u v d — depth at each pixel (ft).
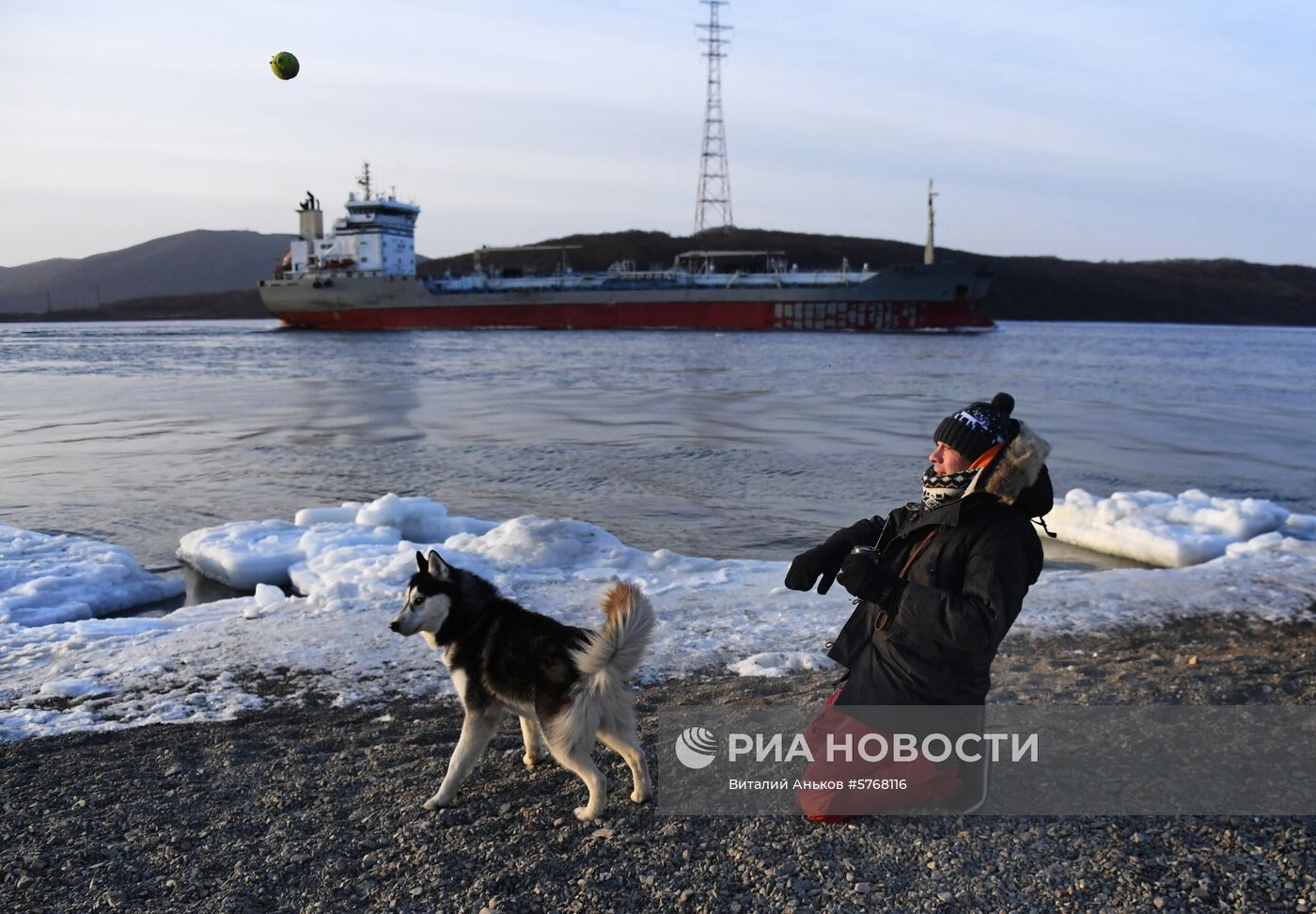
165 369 176.76
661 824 12.48
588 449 75.87
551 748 12.88
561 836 12.30
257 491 57.88
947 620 10.26
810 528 48.19
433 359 199.11
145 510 51.96
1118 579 28.50
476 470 65.82
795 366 180.65
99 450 74.28
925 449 75.72
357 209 356.38
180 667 20.93
